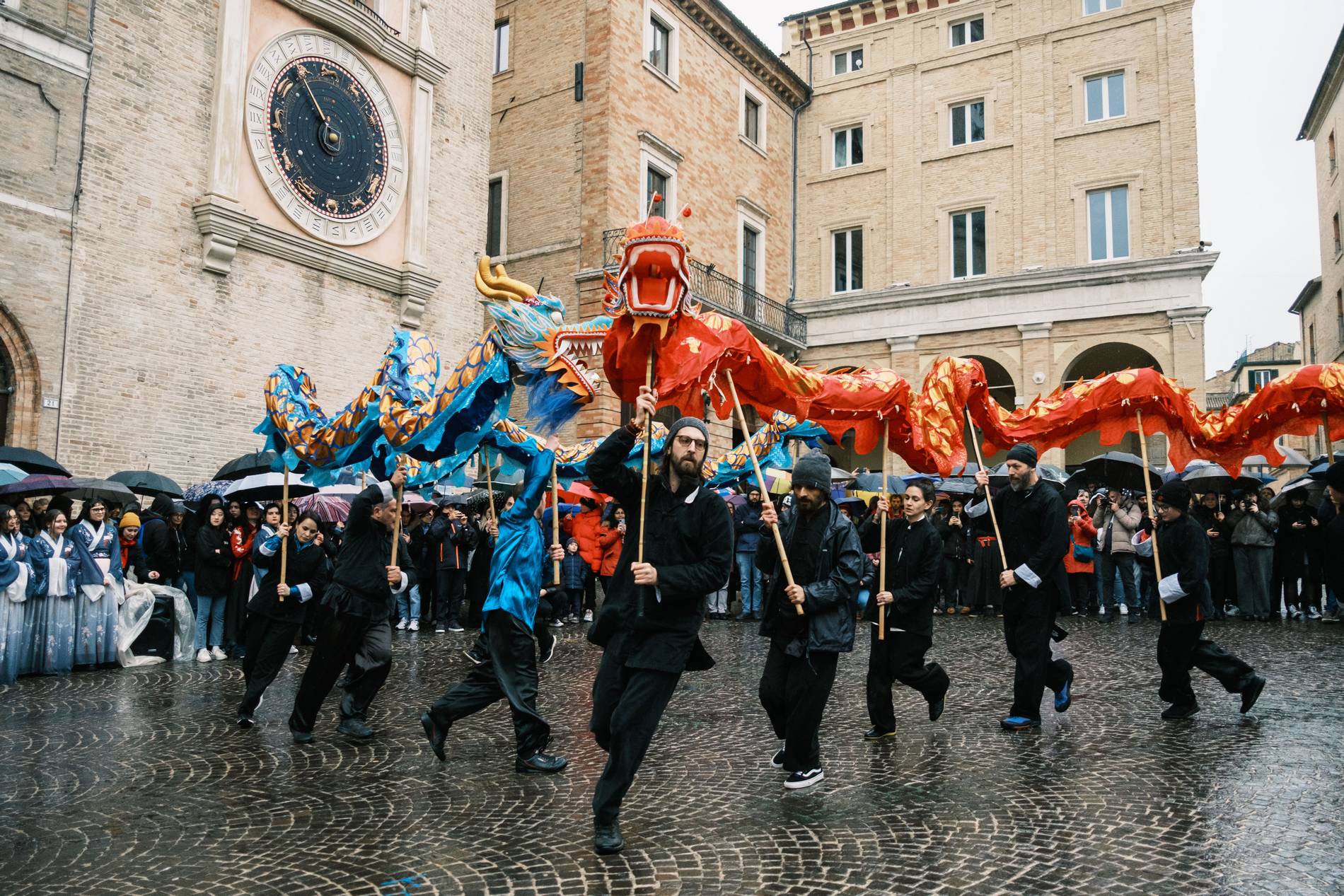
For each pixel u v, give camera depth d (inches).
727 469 398.9
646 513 184.1
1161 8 983.6
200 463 573.3
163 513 449.1
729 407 239.1
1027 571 266.2
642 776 224.8
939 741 256.2
